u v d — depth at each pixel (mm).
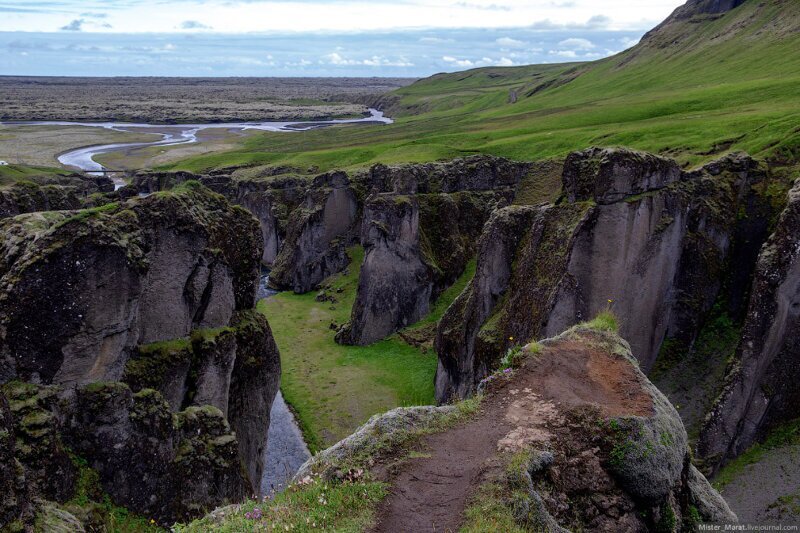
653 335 43094
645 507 17734
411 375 58156
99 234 24500
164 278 28719
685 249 44094
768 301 37719
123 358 26109
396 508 15547
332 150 133500
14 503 16781
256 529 14977
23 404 21688
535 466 16484
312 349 65562
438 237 75062
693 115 92688
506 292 48656
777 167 48812
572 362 21969
